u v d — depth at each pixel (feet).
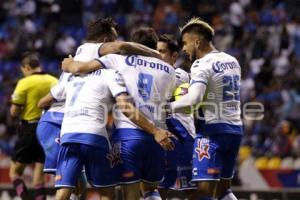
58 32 166.81
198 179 54.08
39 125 63.21
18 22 173.37
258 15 165.27
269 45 154.51
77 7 174.70
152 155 52.26
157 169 52.80
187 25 54.80
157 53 53.78
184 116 58.95
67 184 51.44
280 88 138.92
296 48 154.10
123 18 170.09
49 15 173.68
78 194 59.26
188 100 52.08
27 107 72.18
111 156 52.26
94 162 51.62
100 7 173.58
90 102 51.60
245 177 105.29
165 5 171.42
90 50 53.36
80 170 51.93
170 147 50.29
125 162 51.85
